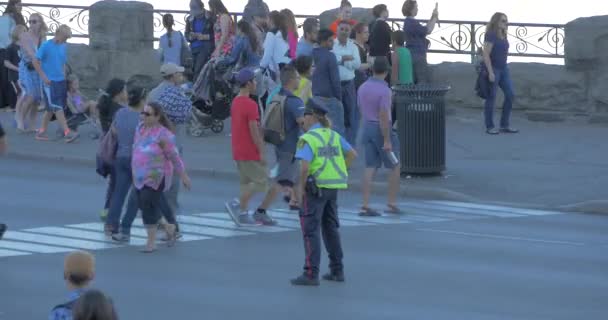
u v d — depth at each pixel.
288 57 75.94
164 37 88.12
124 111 53.12
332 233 45.84
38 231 55.28
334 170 45.31
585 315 41.22
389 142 58.66
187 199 63.94
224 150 77.44
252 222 56.94
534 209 62.09
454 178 68.50
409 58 78.94
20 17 92.88
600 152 75.81
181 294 43.84
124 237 53.03
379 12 80.44
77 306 23.92
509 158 74.44
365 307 42.16
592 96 86.25
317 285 45.34
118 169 53.28
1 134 53.25
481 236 54.94
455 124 86.12
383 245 52.81
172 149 50.38
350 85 71.56
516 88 88.12
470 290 44.72
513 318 40.75
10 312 41.47
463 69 89.69
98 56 98.12
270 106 56.31
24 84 82.31
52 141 80.56
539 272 47.72
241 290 44.56
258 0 85.69
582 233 55.91
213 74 80.62
